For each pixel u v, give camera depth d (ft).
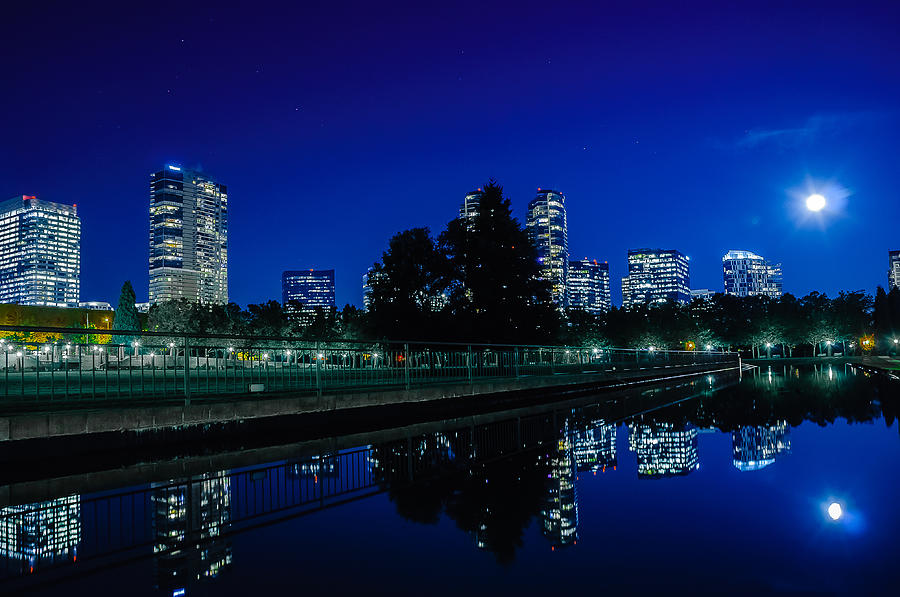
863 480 24.26
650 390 93.40
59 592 14.08
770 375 139.44
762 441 35.70
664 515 20.08
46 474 29.35
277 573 15.34
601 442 37.47
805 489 23.09
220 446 37.22
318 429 44.06
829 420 45.01
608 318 391.65
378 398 50.03
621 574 14.78
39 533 19.20
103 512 21.86
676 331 372.17
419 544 17.69
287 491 25.16
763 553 16.07
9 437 28.53
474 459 32.53
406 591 13.94
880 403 57.62
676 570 14.97
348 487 25.84
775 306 408.67
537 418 53.98
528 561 15.97
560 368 93.76
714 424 44.86
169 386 57.98
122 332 35.32
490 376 76.48
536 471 28.58
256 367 57.72
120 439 32.40
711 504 21.30
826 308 409.49
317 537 18.54
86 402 35.19
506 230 138.41
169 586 14.44
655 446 35.19
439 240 141.79
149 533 19.17
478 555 16.57
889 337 365.20
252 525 19.98
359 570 15.48
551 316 141.59
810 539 17.13
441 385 58.59
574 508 21.36
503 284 137.69
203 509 22.18
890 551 15.96
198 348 44.37
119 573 15.47
